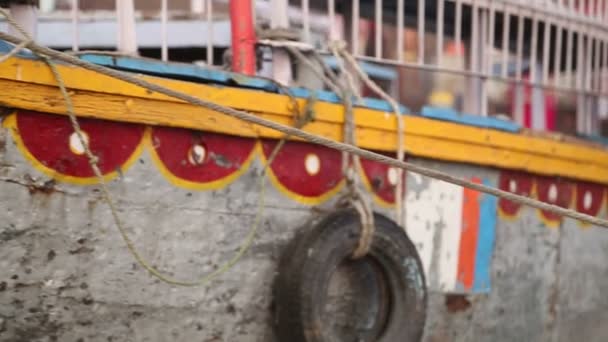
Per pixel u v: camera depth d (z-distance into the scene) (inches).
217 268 173.8
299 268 176.1
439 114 210.4
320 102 183.8
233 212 175.9
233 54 186.7
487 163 221.5
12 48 144.9
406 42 339.3
